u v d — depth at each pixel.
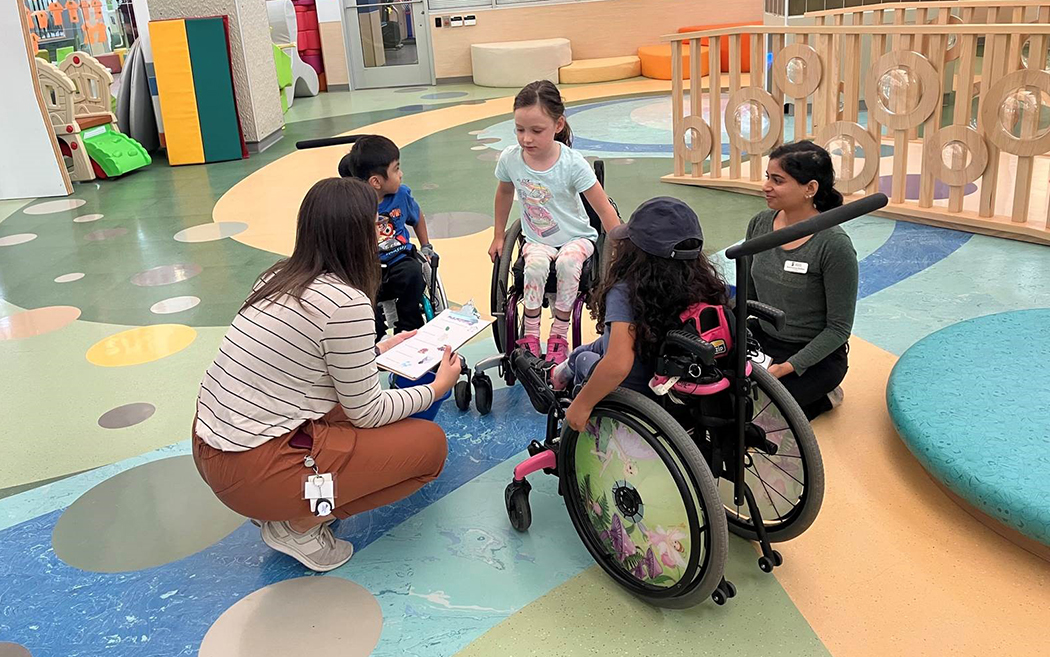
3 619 2.41
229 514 2.86
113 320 4.61
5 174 7.48
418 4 12.93
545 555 2.57
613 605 2.35
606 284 2.19
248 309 2.29
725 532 2.05
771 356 3.03
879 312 4.03
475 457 3.10
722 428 2.30
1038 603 2.25
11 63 7.15
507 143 8.52
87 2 10.70
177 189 7.57
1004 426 2.64
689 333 2.09
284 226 6.24
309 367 2.26
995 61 4.62
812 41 5.77
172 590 2.50
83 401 3.69
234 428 2.25
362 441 2.39
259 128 8.97
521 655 2.19
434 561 2.57
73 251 5.93
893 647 2.14
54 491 3.03
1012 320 3.33
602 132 8.77
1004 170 6.02
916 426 2.70
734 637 2.21
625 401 2.18
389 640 2.27
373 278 2.32
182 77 8.34
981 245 4.79
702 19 12.80
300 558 2.51
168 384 3.82
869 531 2.56
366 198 2.25
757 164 6.13
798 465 2.34
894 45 5.06
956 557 2.43
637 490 2.22
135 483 3.06
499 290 3.36
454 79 13.26
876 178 5.36
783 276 2.92
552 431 2.68
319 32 13.12
